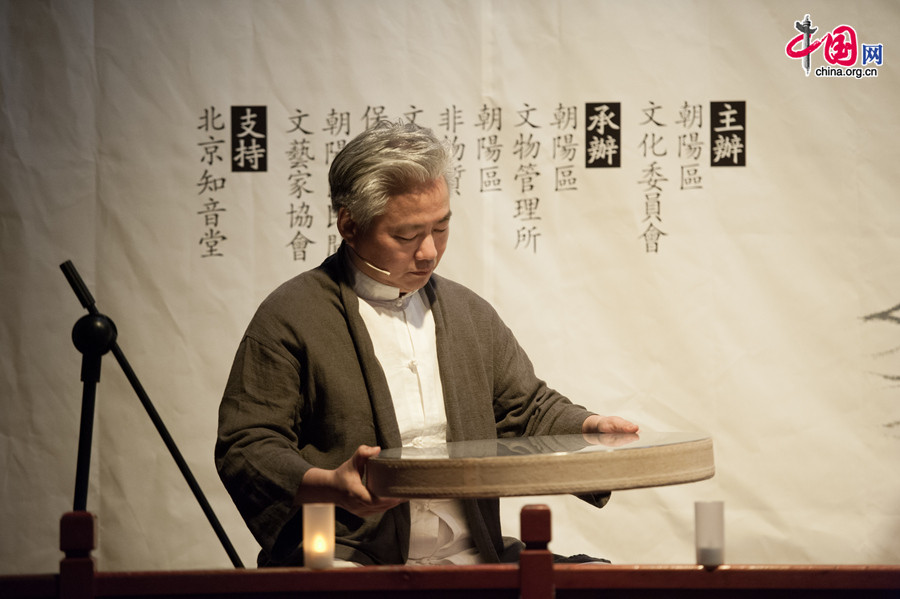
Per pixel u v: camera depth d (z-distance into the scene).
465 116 8.00
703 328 7.99
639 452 4.30
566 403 5.91
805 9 8.01
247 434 5.23
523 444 4.87
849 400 7.94
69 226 7.91
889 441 7.93
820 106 8.00
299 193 7.99
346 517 5.34
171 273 7.95
